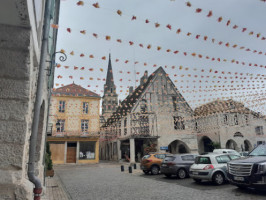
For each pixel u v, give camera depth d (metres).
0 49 2.77
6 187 2.56
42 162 8.04
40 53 4.02
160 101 29.16
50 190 8.87
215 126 27.78
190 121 29.67
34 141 3.29
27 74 2.83
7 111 2.73
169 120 28.81
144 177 13.05
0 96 2.73
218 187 8.53
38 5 3.12
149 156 14.83
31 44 2.92
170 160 12.11
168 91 30.00
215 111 27.70
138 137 26.73
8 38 2.77
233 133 28.12
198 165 9.73
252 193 7.14
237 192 7.41
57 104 27.22
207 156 9.65
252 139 29.30
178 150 29.81
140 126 27.61
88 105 28.64
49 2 4.25
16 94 2.78
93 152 27.81
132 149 26.50
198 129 29.95
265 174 6.62
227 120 28.02
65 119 27.27
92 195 7.77
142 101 28.70
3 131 2.68
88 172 16.69
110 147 35.34
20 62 2.81
